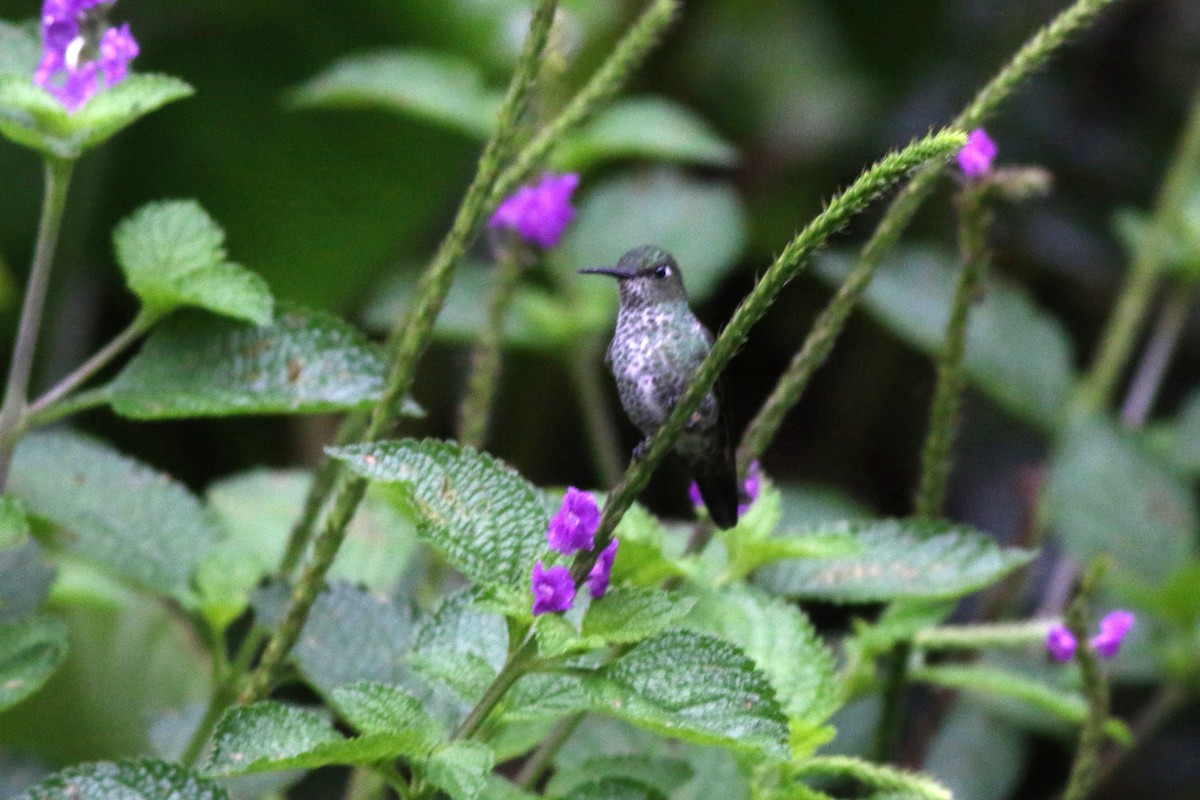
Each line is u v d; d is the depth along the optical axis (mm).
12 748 4957
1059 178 8789
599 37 7105
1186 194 6582
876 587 4828
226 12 7273
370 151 7273
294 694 5008
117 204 7168
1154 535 5047
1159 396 8477
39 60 4840
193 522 4855
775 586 4836
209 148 7250
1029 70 4777
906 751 4965
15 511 4758
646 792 4754
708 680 4688
